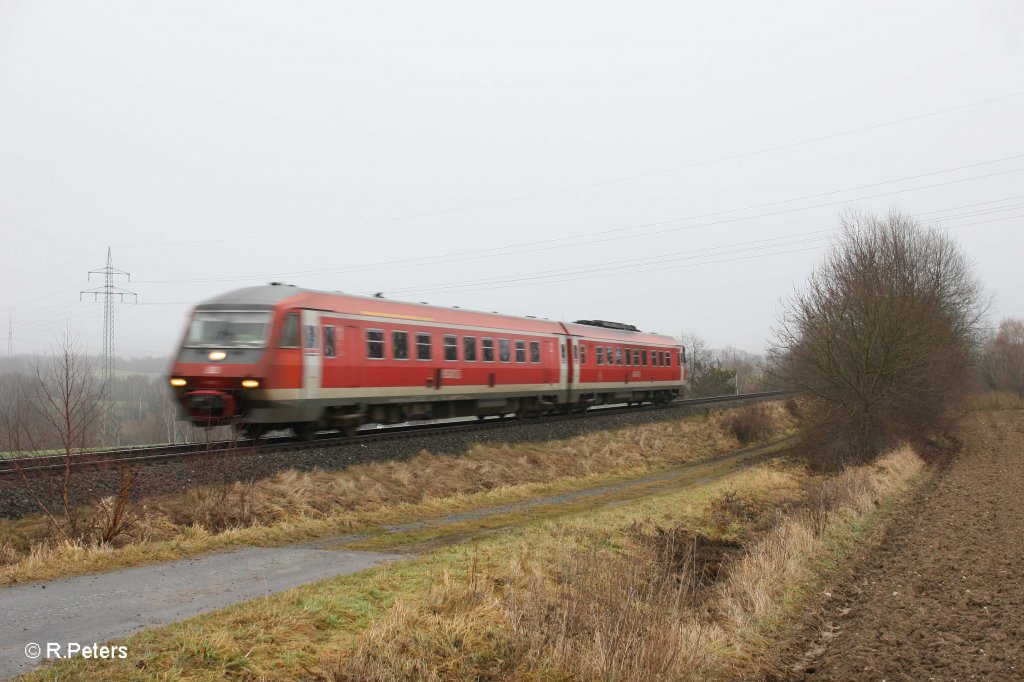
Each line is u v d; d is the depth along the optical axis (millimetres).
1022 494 21516
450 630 7980
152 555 11078
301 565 10664
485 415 27688
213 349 17594
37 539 11094
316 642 7402
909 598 11062
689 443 33281
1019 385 67625
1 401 13008
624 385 36344
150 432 41375
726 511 18516
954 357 35156
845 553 13750
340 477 16844
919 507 19359
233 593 8961
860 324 27562
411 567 10352
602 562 10453
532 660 7836
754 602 10375
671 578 10914
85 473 13281
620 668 7574
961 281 39406
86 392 12586
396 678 6973
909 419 31016
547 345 29922
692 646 8242
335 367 19344
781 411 44344
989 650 8797
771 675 8469
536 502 19312
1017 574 12250
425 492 18156
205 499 13617
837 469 26594
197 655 6645
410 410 23016
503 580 9992
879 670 8273
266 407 17531
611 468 26281
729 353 122062
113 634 7246
